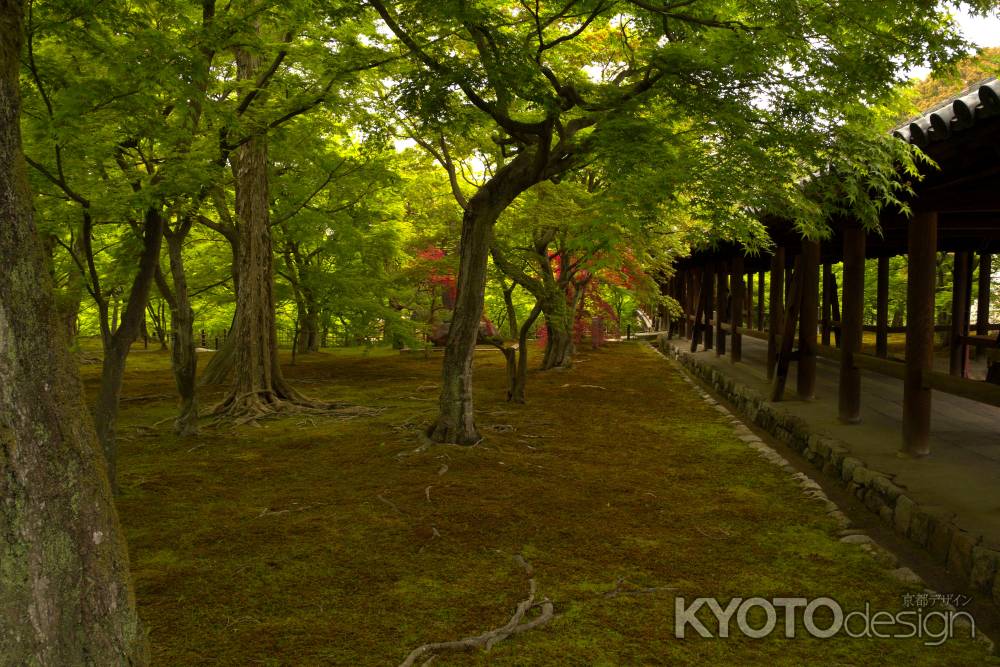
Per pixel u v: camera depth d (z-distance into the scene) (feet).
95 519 6.38
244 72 31.40
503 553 14.99
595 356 62.13
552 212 34.91
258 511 18.16
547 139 22.09
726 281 50.39
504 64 18.89
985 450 20.57
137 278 19.40
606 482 20.75
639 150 18.44
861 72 17.29
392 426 29.50
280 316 76.69
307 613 12.14
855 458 19.76
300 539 15.93
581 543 15.60
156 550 15.29
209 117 19.98
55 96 17.57
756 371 41.29
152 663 10.42
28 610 5.79
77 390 6.55
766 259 50.16
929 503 15.46
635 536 16.03
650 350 71.31
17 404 5.92
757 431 29.35
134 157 20.72
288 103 25.05
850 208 21.90
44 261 6.45
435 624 11.69
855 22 17.06
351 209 41.04
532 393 39.40
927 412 19.66
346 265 45.65
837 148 18.01
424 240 47.16
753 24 18.58
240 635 11.32
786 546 15.31
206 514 17.90
